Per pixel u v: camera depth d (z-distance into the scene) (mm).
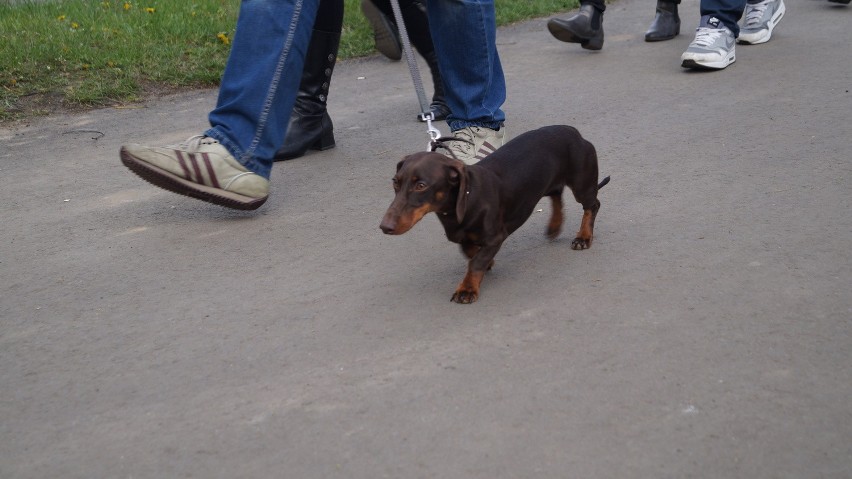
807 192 2936
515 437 2148
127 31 4426
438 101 3736
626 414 2186
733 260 2633
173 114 3768
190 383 2312
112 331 2477
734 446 2111
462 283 2533
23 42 4137
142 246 2814
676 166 3158
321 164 3312
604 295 2525
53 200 3080
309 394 2268
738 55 4324
